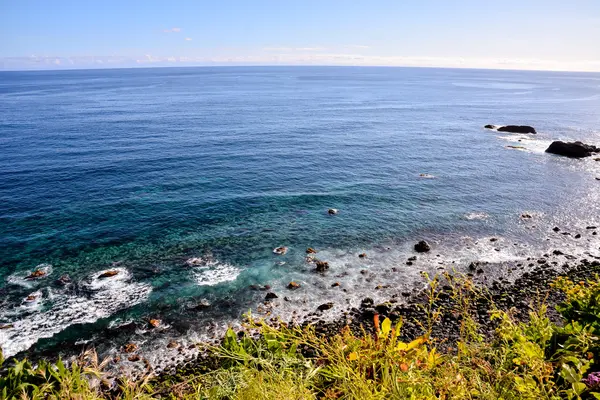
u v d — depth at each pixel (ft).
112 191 111.96
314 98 440.86
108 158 149.69
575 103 401.08
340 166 144.46
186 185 118.83
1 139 180.86
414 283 65.31
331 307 58.85
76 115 271.49
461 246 80.07
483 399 10.53
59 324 55.06
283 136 204.33
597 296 16.38
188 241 81.56
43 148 164.45
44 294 61.98
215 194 110.83
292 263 72.79
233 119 263.08
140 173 130.72
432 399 10.17
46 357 49.16
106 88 592.19
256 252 77.00
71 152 158.20
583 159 151.12
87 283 65.41
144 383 12.37
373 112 316.60
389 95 499.92
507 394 10.58
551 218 95.50
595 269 69.36
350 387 10.34
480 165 145.79
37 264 71.31
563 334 14.12
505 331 13.33
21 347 50.67
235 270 70.08
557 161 149.59
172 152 162.40
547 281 65.05
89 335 53.06
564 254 76.18
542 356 11.32
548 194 112.98
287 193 112.47
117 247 78.54
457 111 326.24
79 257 74.28
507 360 11.94
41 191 110.73
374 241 82.28
